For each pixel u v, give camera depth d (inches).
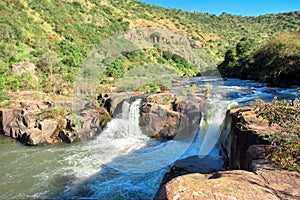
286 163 90.6
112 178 212.2
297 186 76.0
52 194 198.4
